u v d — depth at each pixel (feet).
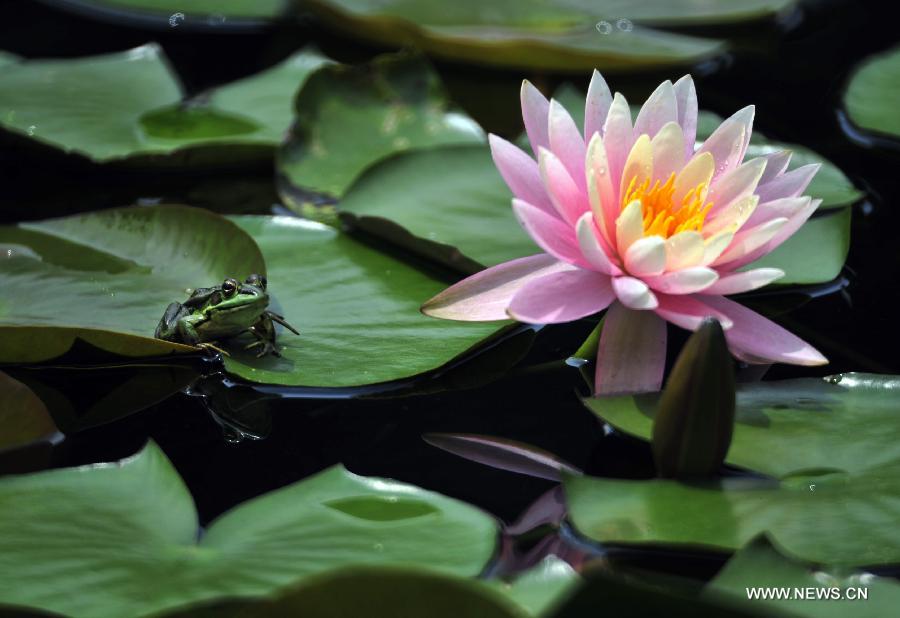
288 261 12.97
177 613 7.22
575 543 8.39
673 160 10.55
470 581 6.86
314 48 19.52
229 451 9.84
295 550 7.97
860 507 8.32
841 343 11.55
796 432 9.35
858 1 22.72
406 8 21.52
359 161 15.69
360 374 10.75
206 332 11.23
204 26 21.57
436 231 13.21
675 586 7.82
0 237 13.23
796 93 18.51
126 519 8.32
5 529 8.10
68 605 7.29
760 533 7.78
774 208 10.42
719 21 21.61
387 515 8.45
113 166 16.05
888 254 13.64
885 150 16.25
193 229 12.92
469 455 9.75
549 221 10.36
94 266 12.68
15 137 15.98
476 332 11.52
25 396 9.75
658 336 10.71
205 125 16.66
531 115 11.23
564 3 22.31
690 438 8.75
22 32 20.80
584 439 10.02
